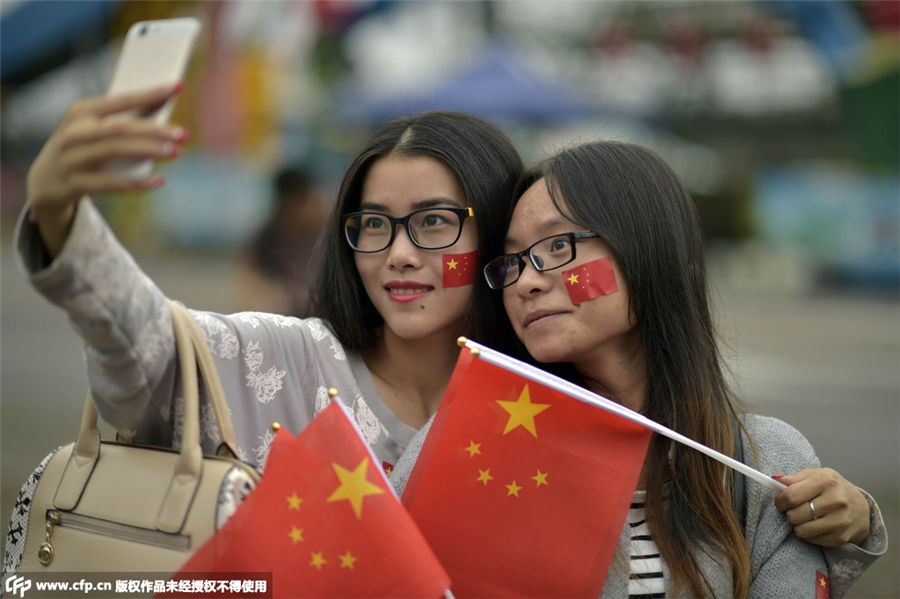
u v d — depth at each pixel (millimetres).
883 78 37594
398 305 5094
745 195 43031
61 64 34656
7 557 4090
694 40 41031
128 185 3309
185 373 3949
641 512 4406
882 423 17703
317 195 12219
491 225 5148
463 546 4094
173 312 4062
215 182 45656
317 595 3748
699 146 46344
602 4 41812
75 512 3932
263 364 4820
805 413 18422
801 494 4242
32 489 4062
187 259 45656
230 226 45812
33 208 3410
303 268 12078
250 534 3730
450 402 4203
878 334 29906
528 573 4090
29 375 20188
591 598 4074
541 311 4484
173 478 3826
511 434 4172
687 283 4613
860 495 4363
